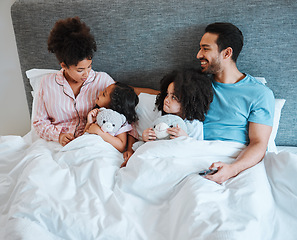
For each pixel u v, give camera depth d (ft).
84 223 3.16
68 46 3.99
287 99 4.93
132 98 4.64
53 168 3.85
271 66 4.80
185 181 3.56
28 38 5.30
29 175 3.63
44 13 5.12
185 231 2.98
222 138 4.36
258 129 4.17
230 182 3.58
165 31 4.95
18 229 3.01
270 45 4.68
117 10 4.96
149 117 4.86
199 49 4.93
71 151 4.22
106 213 3.33
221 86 4.50
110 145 4.42
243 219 3.04
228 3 4.62
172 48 5.03
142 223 3.32
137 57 5.21
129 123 4.77
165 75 4.74
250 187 3.37
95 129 4.45
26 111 6.91
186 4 4.75
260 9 4.54
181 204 3.25
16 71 6.55
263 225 3.15
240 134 4.36
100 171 3.76
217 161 3.92
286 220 3.33
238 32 4.29
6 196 3.89
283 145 5.25
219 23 4.32
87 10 5.03
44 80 4.81
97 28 5.10
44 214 3.24
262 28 4.62
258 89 4.29
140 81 5.38
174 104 4.34
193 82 4.26
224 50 4.25
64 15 5.11
